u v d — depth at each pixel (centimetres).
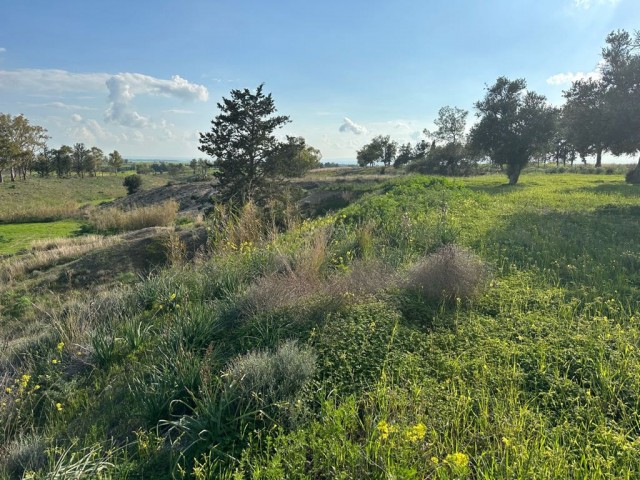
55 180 6969
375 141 7925
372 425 336
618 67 1580
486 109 3070
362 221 1139
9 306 1105
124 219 2662
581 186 2447
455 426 337
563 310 541
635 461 292
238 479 286
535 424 330
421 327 518
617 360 412
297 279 627
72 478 309
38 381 504
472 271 598
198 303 616
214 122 2878
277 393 381
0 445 390
